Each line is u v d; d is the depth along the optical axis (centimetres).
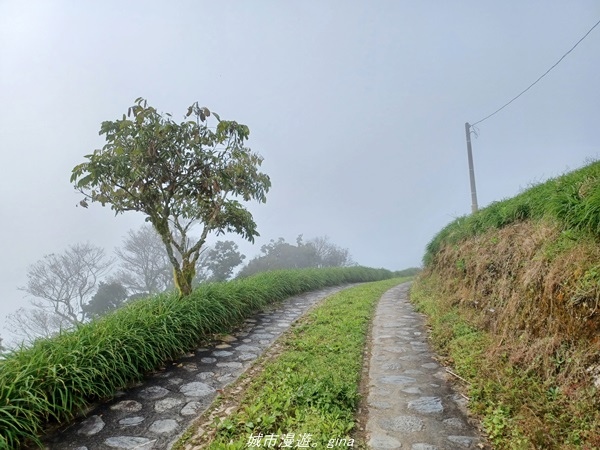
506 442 317
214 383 477
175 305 634
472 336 565
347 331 686
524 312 474
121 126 624
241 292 858
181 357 570
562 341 390
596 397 322
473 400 396
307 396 396
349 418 367
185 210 751
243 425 362
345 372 480
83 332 479
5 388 346
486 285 647
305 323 779
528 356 423
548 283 433
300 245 3131
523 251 546
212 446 323
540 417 337
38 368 380
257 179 763
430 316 773
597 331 354
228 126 679
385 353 581
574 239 444
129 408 409
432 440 335
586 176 521
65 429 367
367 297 1105
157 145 643
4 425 329
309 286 1366
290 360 537
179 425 376
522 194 715
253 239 812
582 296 379
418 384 457
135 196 659
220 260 2420
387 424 365
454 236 970
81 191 661
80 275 2261
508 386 396
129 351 482
